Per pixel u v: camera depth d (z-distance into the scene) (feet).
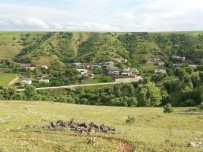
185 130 174.19
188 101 433.89
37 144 100.42
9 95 482.28
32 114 191.83
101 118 219.41
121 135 124.67
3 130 130.72
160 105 475.31
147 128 168.66
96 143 104.73
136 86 651.25
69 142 105.70
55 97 533.14
